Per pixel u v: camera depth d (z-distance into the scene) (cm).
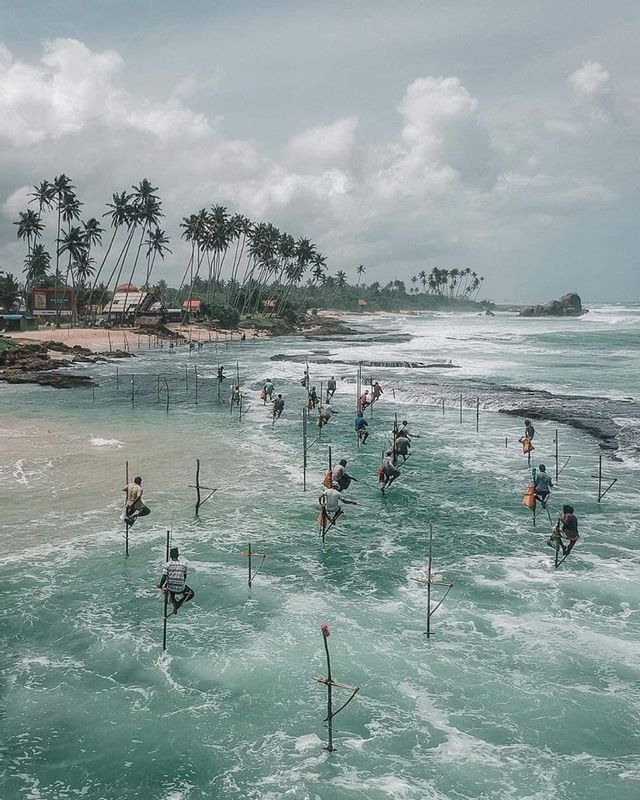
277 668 1147
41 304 12588
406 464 2588
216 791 860
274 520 1931
